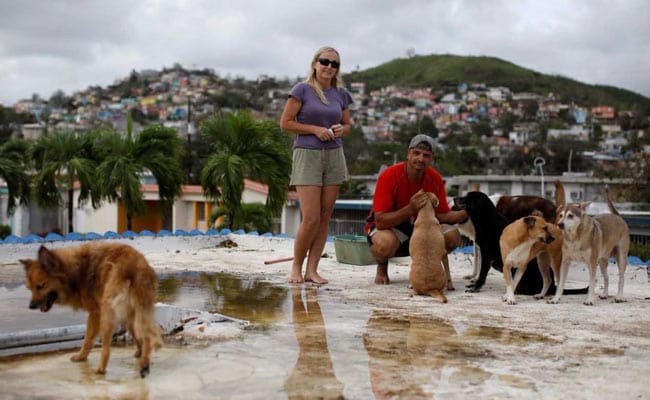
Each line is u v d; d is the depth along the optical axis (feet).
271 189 63.62
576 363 13.58
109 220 105.29
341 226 95.96
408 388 11.82
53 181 72.02
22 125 362.74
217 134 63.10
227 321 17.34
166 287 24.03
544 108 636.48
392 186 24.17
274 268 29.71
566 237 20.83
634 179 118.83
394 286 24.63
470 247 31.50
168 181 71.10
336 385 12.00
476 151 274.57
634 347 15.03
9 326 16.93
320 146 24.80
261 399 11.23
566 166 254.06
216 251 36.86
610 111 644.69
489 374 12.73
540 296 22.26
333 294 22.59
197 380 12.34
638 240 62.03
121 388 11.89
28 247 32.42
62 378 12.53
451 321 17.93
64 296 13.17
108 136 70.95
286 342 15.31
